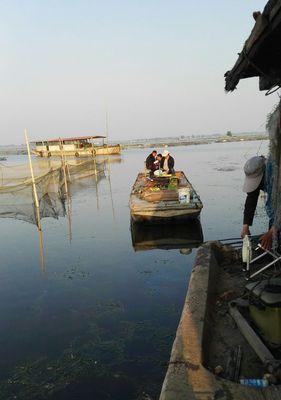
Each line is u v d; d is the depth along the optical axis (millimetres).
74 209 20109
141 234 14234
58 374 5859
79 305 8406
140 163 53156
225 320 4355
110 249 12781
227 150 74125
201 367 3221
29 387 5578
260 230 13422
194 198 15047
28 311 8234
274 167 4129
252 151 64062
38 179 21312
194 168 39938
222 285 5371
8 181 24734
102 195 24781
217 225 14820
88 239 14133
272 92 4715
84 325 7441
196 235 13922
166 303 8219
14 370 6047
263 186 5340
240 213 16625
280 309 3539
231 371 3393
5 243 14055
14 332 7309
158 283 9438
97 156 63000
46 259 11945
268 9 2900
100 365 6020
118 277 10039
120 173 40125
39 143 55750
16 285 9828
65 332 7203
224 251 6340
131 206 13922
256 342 3650
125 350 6410
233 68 4648
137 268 10703
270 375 3172
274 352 3553
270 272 5406
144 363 6016
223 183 26703
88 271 10648
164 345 6488
